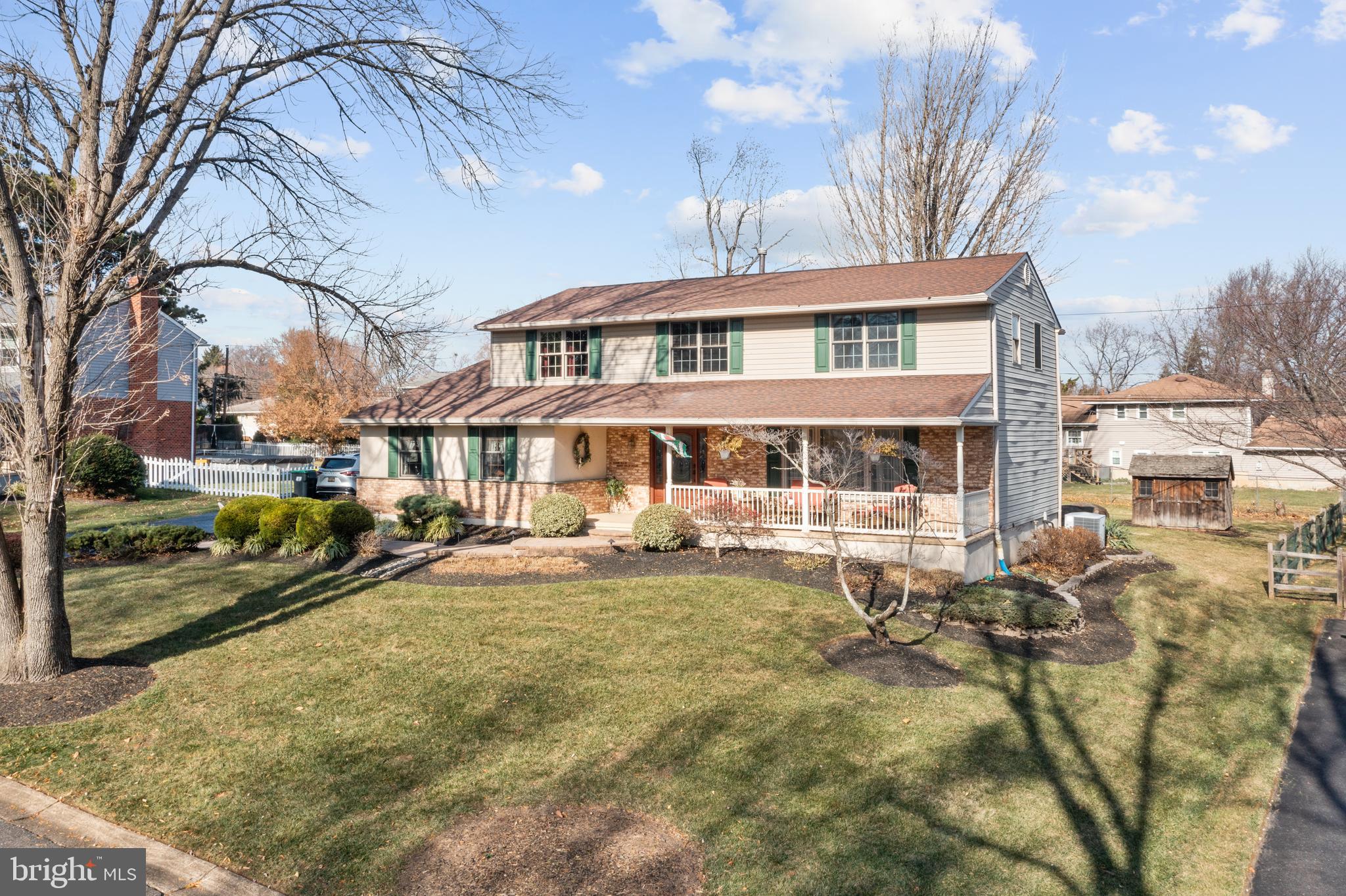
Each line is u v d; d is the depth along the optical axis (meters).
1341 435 21.50
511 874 6.26
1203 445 45.28
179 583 14.71
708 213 41.03
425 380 36.59
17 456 10.31
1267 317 24.09
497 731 8.95
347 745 8.54
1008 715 10.13
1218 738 10.11
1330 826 8.02
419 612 13.27
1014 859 6.96
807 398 18.75
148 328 12.14
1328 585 18.73
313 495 28.11
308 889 6.10
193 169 10.75
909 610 14.27
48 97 9.70
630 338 22.86
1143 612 15.77
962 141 30.62
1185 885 6.85
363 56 11.83
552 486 21.06
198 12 10.27
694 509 18.39
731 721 9.35
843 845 6.93
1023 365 21.16
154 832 6.86
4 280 10.24
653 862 6.49
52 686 9.70
